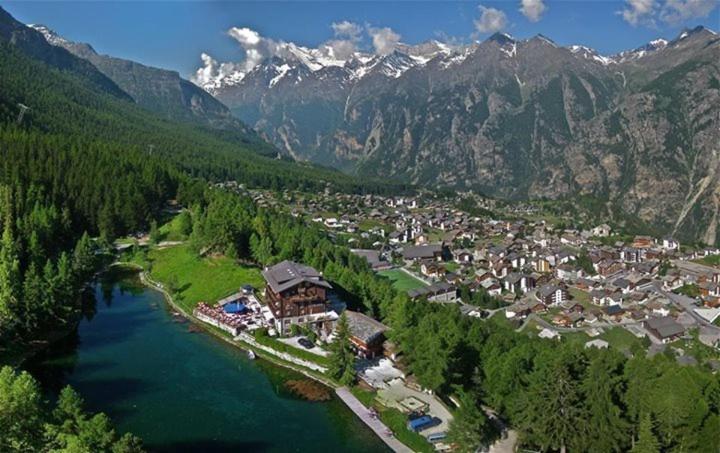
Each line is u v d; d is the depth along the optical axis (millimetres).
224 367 131625
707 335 191875
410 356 122125
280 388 121812
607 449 89062
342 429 105375
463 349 120125
